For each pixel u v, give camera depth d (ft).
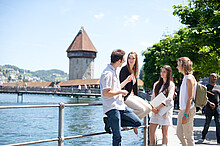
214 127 36.45
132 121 13.53
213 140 25.54
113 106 12.76
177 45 61.26
